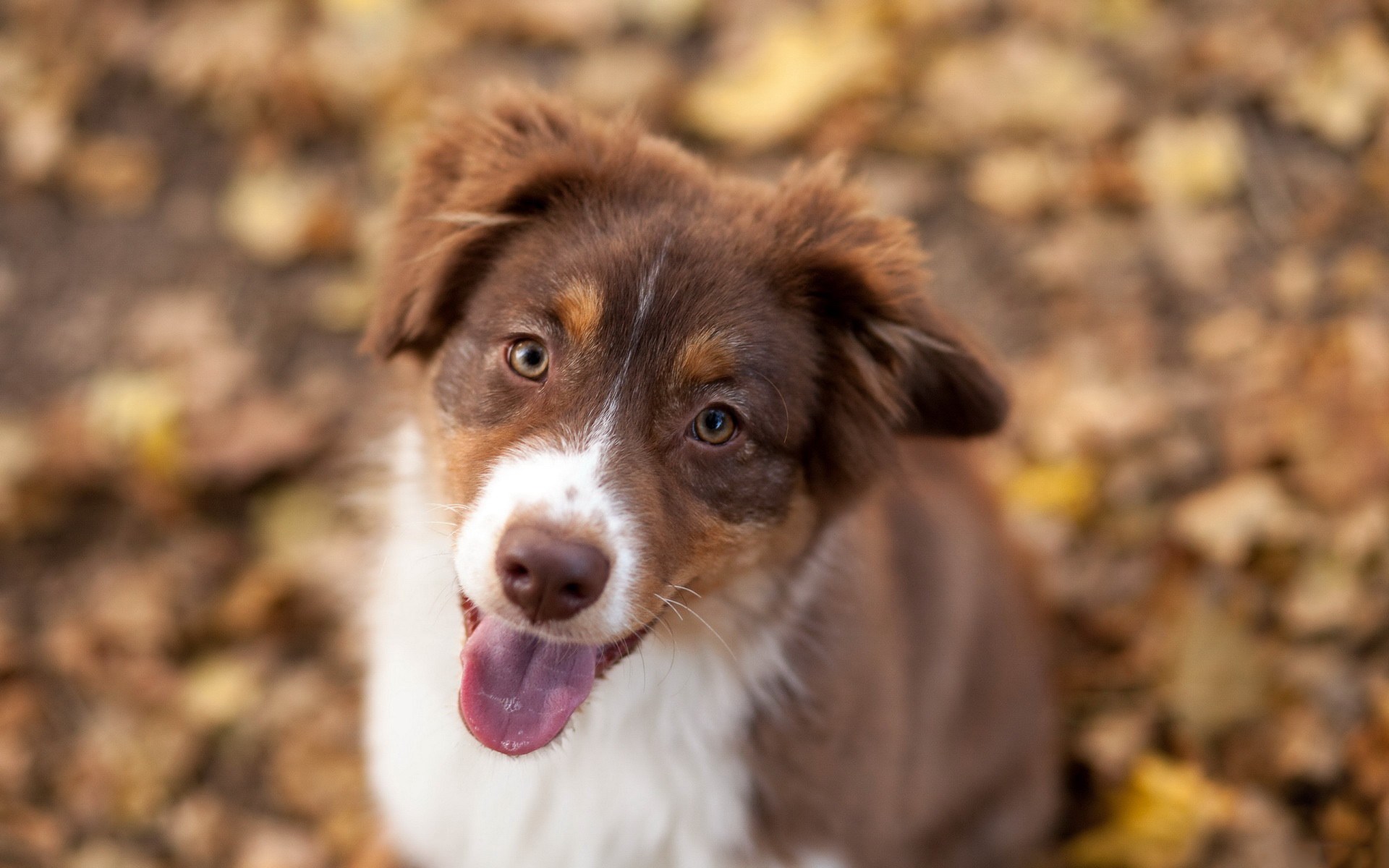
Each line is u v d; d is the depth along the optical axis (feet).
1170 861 3.64
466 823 3.30
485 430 3.05
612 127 3.19
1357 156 4.15
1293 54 4.25
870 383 3.09
